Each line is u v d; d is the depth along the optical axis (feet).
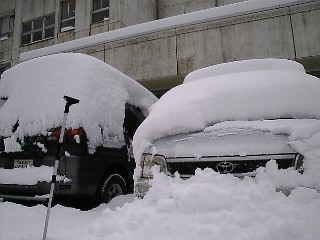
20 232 8.30
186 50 29.25
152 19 56.95
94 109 12.77
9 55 63.05
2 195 12.17
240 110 8.52
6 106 13.35
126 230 6.57
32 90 13.09
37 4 61.67
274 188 6.41
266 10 27.07
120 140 14.33
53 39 57.06
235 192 6.48
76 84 12.53
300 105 8.36
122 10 48.83
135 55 31.24
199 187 6.83
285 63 11.59
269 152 6.96
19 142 12.37
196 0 55.16
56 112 12.01
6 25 67.10
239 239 5.51
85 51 33.73
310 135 6.96
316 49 25.27
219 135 7.75
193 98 9.27
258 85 9.16
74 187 11.34
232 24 28.04
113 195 13.61
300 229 5.42
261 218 5.90
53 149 11.59
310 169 6.44
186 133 8.38
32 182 11.37
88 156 12.10
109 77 14.30
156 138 8.83
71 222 9.70
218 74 11.89
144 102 16.69
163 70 29.84
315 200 6.02
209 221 6.14
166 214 6.71
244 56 27.22
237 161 7.16
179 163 7.80
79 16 53.62
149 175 8.08
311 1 25.91
